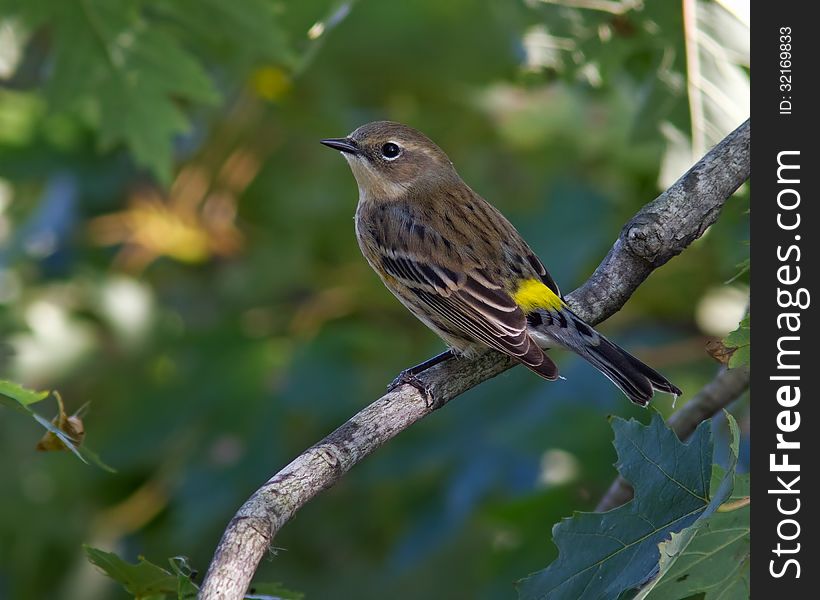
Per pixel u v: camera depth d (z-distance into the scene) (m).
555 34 11.33
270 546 6.70
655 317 12.89
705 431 6.79
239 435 12.30
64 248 13.50
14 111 13.73
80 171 13.68
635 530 6.68
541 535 11.48
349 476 11.55
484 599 11.45
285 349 12.73
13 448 13.14
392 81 13.96
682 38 10.42
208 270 14.20
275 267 13.72
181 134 12.66
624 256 8.78
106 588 13.07
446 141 14.22
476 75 13.76
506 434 11.20
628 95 13.45
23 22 11.48
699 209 8.26
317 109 13.83
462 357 9.22
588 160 13.76
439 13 13.40
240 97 13.91
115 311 13.29
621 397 11.16
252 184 14.20
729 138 8.33
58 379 13.08
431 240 10.86
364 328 12.82
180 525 12.09
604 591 6.59
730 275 11.83
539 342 9.59
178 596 6.77
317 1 12.42
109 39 11.45
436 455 11.35
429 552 11.60
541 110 13.91
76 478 13.27
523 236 12.72
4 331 12.92
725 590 6.55
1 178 13.59
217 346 12.72
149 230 13.96
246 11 11.34
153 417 12.52
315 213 13.80
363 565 12.98
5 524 13.09
